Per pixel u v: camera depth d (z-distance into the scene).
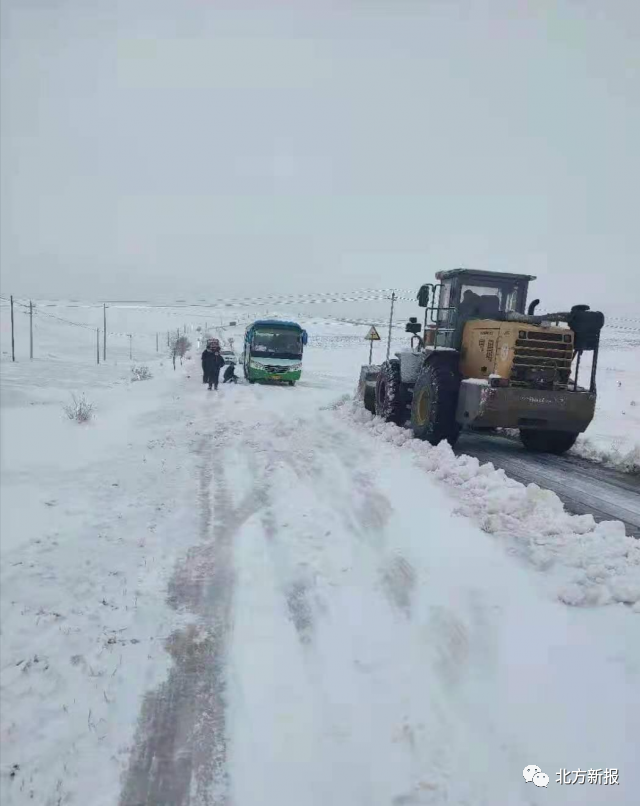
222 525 5.55
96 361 42.22
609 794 2.24
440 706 2.82
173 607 3.93
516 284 10.30
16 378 25.33
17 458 8.29
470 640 3.32
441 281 10.98
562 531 4.87
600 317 8.72
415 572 4.23
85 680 3.13
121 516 5.80
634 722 2.61
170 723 2.80
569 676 2.96
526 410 8.42
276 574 4.40
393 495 6.16
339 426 11.14
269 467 7.83
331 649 3.38
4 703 2.93
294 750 2.60
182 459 8.41
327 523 5.42
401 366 10.91
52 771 2.51
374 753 2.56
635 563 4.23
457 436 9.34
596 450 9.52
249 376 24.75
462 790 2.33
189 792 2.40
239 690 3.04
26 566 4.54
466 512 5.45
